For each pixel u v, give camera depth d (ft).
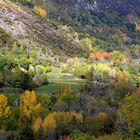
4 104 379.55
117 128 354.95
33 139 333.01
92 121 371.56
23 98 405.59
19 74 506.48
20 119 377.50
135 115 355.56
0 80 488.85
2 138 315.58
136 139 324.80
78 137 331.98
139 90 544.21
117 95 508.12
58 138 339.16
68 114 371.76
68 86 533.55
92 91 520.83
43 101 426.51
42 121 351.25
